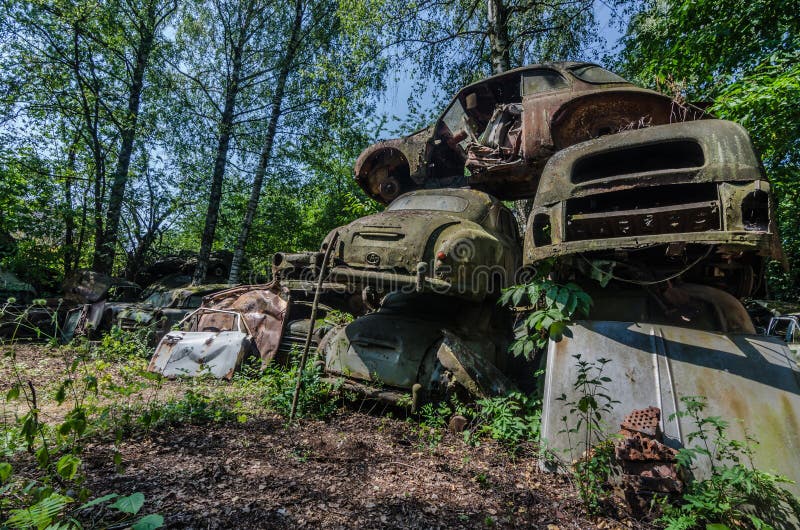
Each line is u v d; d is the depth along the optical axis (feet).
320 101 44.80
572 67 16.92
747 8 21.24
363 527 7.14
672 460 8.18
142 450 9.76
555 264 11.53
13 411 12.21
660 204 11.14
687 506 7.31
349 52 39.37
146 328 22.50
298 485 8.48
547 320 9.91
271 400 14.20
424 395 13.42
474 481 9.27
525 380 15.84
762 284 12.13
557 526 7.61
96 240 41.60
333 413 13.91
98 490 7.68
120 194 42.06
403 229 13.52
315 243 55.93
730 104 18.06
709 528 6.35
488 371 13.12
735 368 9.61
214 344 18.51
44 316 28.55
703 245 10.15
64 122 43.06
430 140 20.63
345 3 33.24
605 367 10.44
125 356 19.62
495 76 18.95
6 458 8.76
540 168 17.34
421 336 14.49
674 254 9.54
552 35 35.42
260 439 11.06
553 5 32.71
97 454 9.33
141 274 50.78
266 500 7.76
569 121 15.71
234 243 56.80
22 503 6.96
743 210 8.83
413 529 7.20
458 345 13.32
